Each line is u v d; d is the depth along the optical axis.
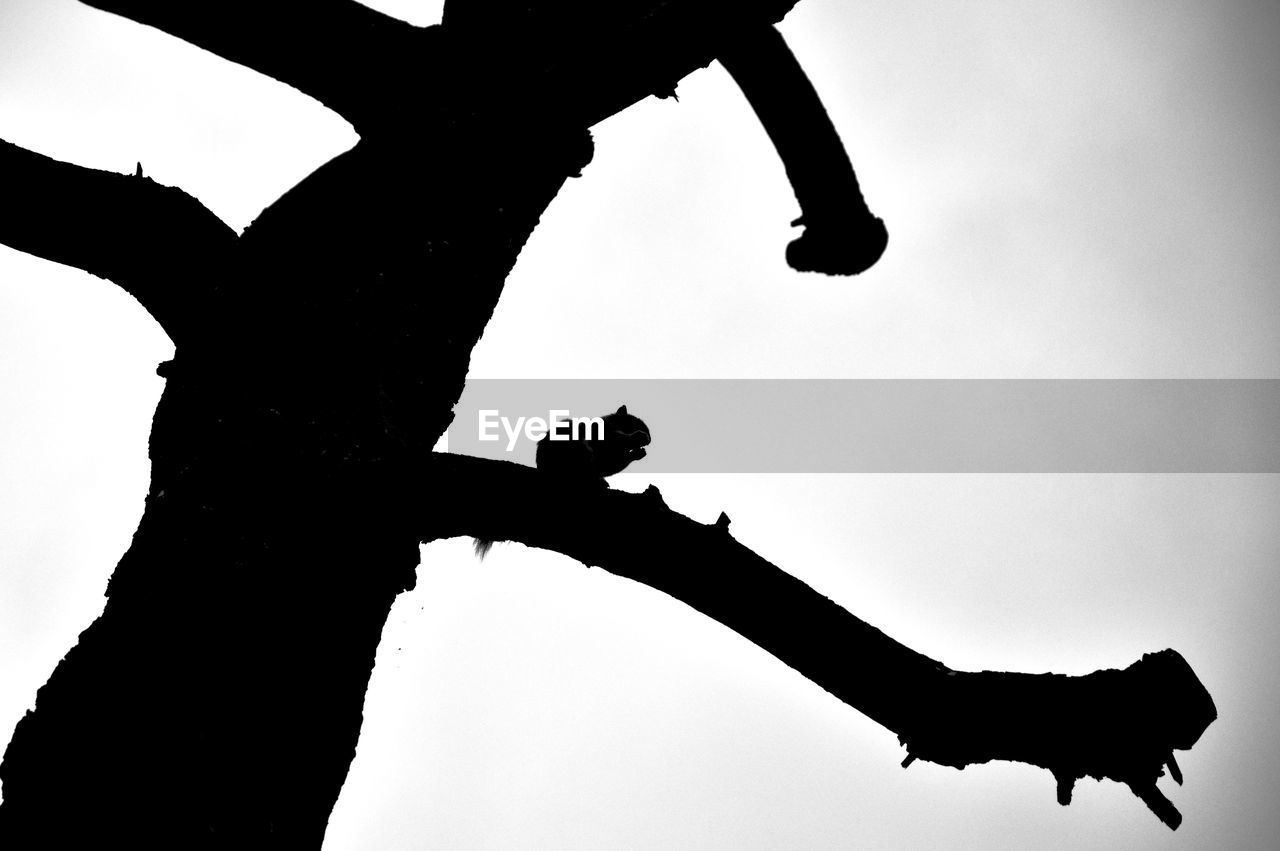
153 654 5.25
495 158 5.71
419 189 5.65
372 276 5.57
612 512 5.53
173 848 5.14
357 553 5.41
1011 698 5.62
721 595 5.55
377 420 5.48
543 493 5.52
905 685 5.59
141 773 5.17
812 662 5.58
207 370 5.48
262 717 5.25
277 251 5.57
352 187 5.64
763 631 5.57
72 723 5.21
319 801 5.28
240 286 5.55
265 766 5.23
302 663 5.30
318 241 5.58
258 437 5.41
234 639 5.27
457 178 5.68
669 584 5.55
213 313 5.54
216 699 5.23
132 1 5.65
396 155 5.68
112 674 5.23
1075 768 5.61
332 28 5.71
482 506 5.49
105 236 5.55
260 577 5.32
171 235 5.60
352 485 5.42
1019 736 5.61
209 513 5.36
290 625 5.31
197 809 5.16
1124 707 5.60
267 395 5.45
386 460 5.45
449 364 5.62
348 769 5.35
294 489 5.39
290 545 5.36
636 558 5.54
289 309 5.52
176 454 5.44
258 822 5.20
